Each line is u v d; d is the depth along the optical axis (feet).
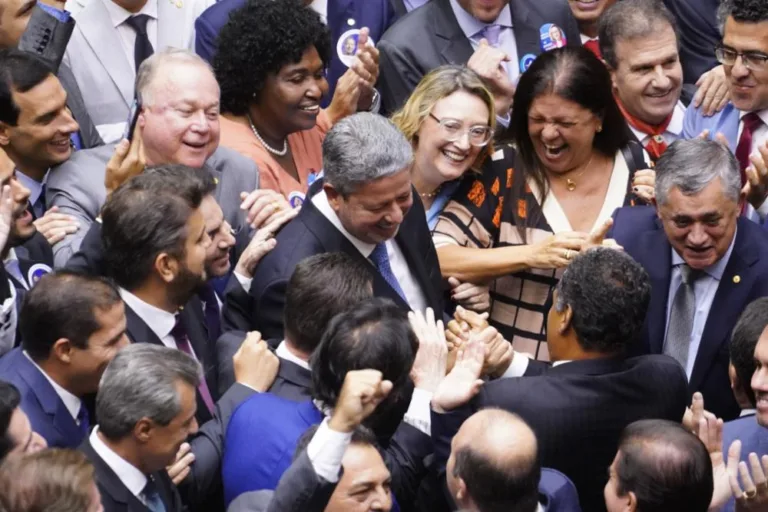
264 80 50.65
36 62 47.39
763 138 53.11
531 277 47.11
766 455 37.76
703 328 44.60
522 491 32.58
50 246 45.68
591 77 46.34
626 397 38.52
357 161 41.39
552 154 47.16
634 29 53.62
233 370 40.65
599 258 39.06
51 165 48.21
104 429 34.06
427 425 39.58
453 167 47.60
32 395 36.58
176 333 40.75
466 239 47.78
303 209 43.96
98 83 55.88
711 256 43.83
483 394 38.63
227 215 48.06
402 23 58.59
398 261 45.03
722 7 52.54
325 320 37.99
